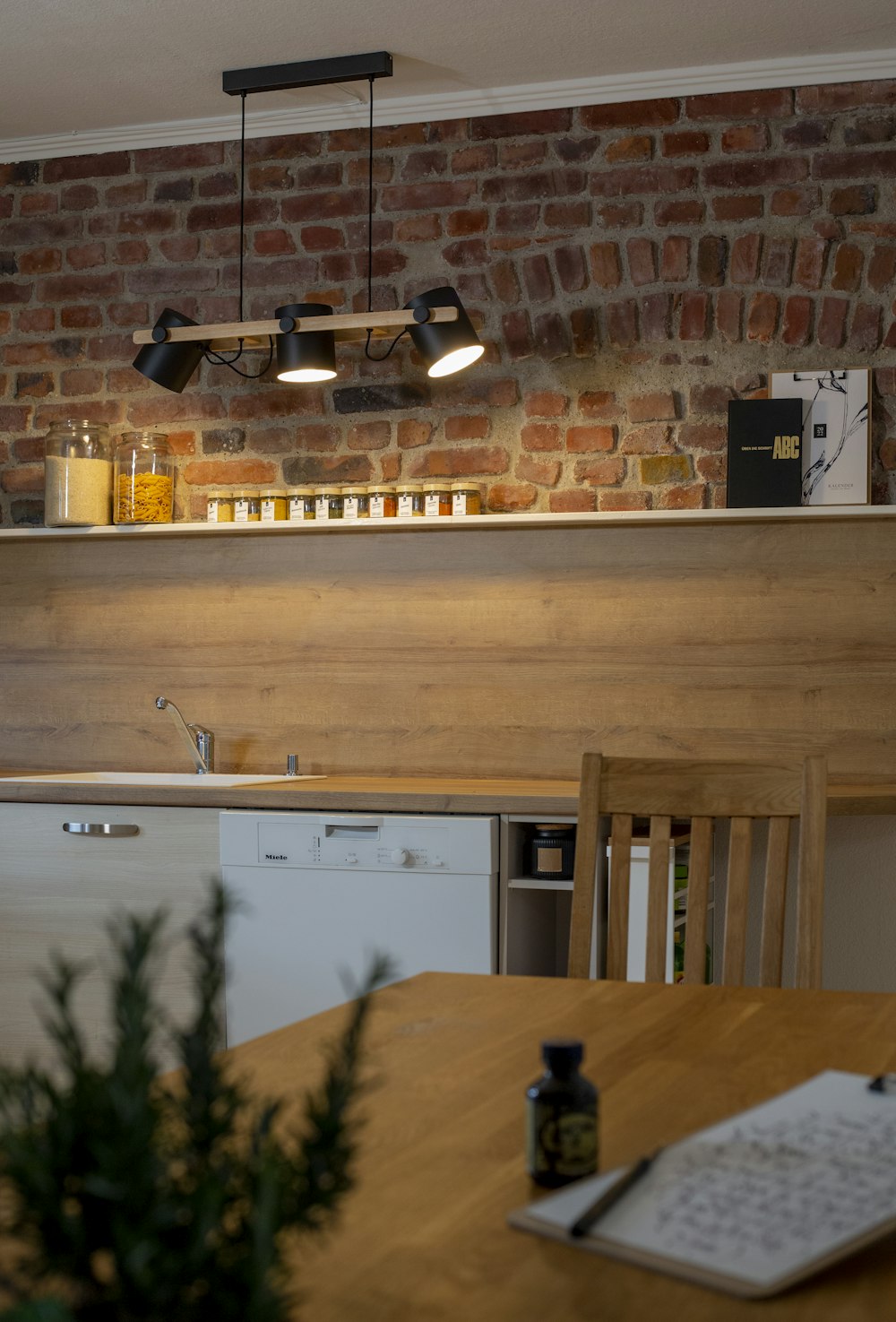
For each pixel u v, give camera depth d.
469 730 3.54
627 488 3.45
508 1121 1.02
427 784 3.25
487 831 2.84
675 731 3.40
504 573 3.53
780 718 3.33
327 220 3.68
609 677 3.45
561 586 3.48
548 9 3.06
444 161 3.59
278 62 3.38
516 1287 0.72
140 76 3.46
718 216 3.40
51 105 3.65
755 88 3.38
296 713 3.68
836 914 3.04
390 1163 0.93
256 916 2.99
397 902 2.90
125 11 3.07
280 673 3.69
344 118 3.64
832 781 3.29
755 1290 0.70
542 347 3.51
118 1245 0.49
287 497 3.61
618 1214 0.79
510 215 3.54
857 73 3.31
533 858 2.92
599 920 2.84
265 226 3.73
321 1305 0.71
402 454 3.61
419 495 3.49
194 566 3.76
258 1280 0.49
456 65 3.38
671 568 3.41
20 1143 0.51
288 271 3.71
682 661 3.40
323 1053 1.20
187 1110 0.57
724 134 3.40
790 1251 0.73
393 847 2.90
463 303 3.56
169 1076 0.89
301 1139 0.58
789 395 3.30
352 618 3.64
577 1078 0.89
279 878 2.98
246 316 3.74
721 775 1.88
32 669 3.89
